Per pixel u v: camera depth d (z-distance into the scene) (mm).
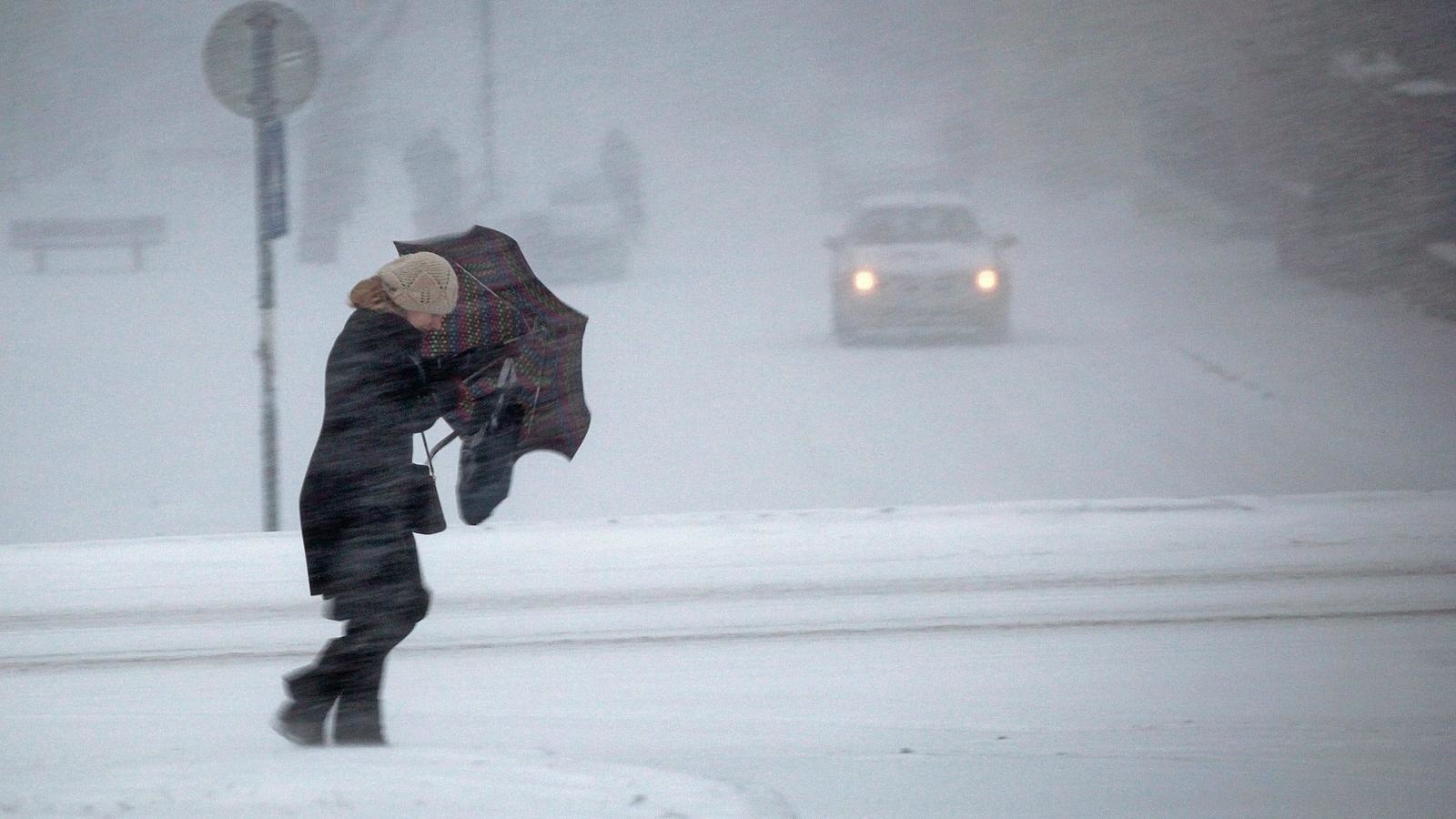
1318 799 16469
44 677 22594
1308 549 30422
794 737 19031
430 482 17328
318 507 16688
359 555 16672
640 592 27797
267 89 33594
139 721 20297
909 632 24578
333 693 16938
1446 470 40031
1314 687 21078
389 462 16641
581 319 17406
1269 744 18453
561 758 15000
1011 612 25734
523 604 26922
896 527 33500
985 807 16172
